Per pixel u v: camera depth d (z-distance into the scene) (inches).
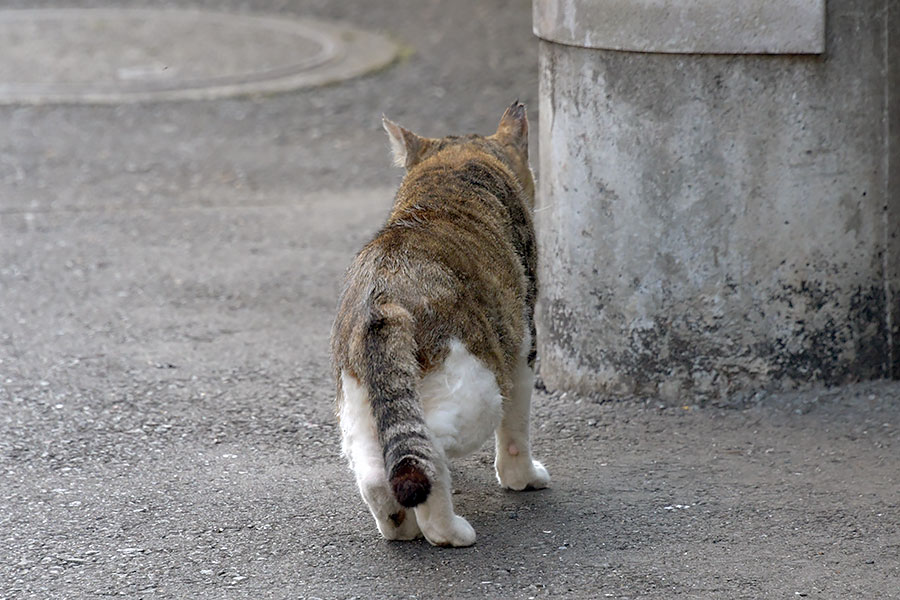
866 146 351.9
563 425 365.7
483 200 309.7
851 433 347.3
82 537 297.9
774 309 362.6
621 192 362.9
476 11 1119.0
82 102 840.9
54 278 524.4
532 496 317.4
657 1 342.0
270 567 280.5
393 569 277.3
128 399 394.0
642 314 370.0
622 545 286.5
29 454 350.3
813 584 264.4
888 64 346.3
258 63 949.2
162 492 324.8
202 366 424.8
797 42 336.5
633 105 354.6
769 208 353.7
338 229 595.8
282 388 404.5
